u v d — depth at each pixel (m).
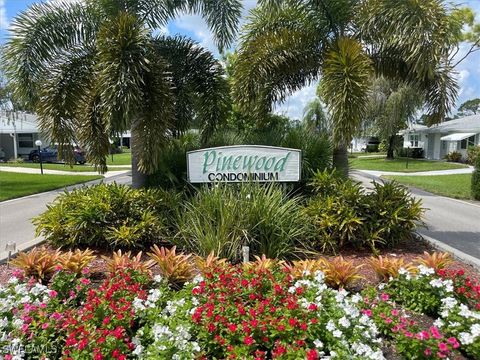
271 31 7.66
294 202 5.61
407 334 2.67
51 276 4.22
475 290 3.46
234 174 6.05
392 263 4.14
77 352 2.45
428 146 32.88
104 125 6.05
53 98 6.66
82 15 7.11
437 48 5.85
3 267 4.82
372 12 6.49
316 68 7.55
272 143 7.62
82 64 6.96
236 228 4.93
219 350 2.69
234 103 8.16
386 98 26.27
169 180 6.96
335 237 5.47
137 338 2.68
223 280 3.40
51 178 17.34
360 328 2.77
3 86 20.36
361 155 39.41
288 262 4.95
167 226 5.58
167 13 7.57
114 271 3.89
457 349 2.86
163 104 5.83
